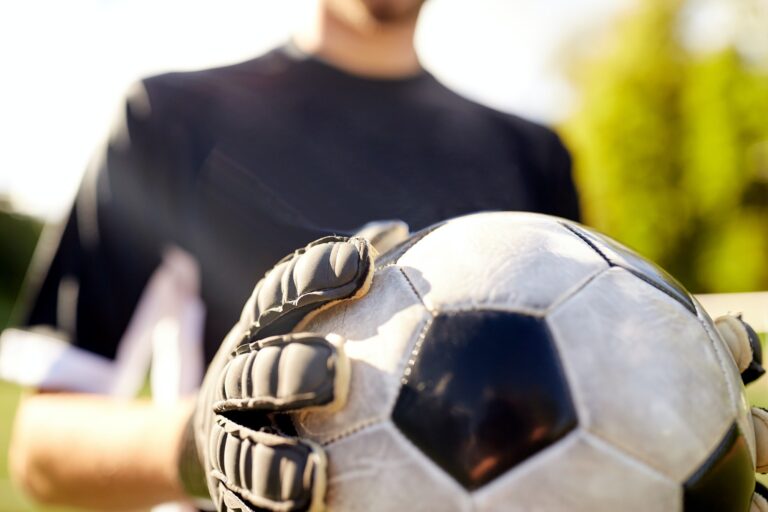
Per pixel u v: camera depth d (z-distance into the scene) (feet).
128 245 5.22
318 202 5.24
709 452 2.23
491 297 2.25
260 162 5.32
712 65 38.29
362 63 5.80
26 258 55.26
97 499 4.52
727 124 38.01
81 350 5.13
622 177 40.29
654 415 2.15
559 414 2.07
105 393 5.22
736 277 38.60
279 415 2.30
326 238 2.43
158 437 4.07
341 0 5.67
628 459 2.10
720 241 38.81
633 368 2.18
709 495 2.22
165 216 5.28
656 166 39.70
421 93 5.87
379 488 2.09
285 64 5.76
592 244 2.55
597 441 2.09
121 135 5.41
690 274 39.81
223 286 5.10
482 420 2.06
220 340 5.08
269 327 2.39
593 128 40.88
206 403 2.81
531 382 2.09
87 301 5.17
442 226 2.68
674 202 39.55
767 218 38.17
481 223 2.60
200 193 5.26
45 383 5.10
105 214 5.22
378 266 2.56
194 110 5.45
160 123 5.36
